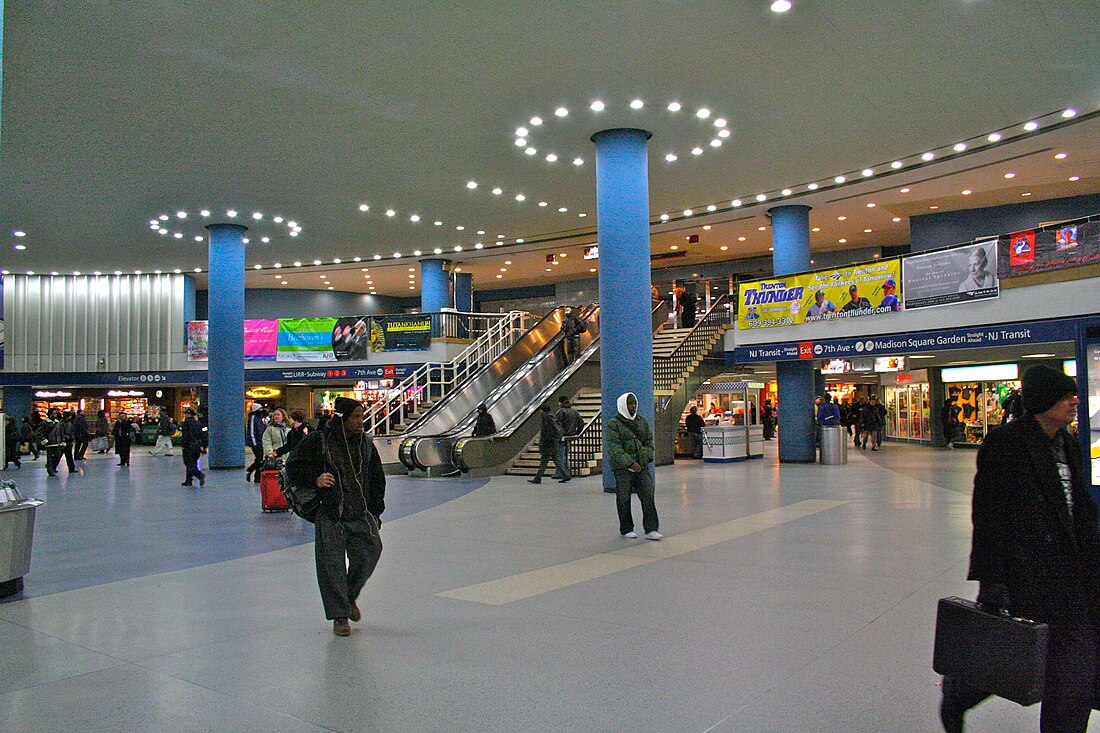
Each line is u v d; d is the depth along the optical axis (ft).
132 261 102.63
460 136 54.60
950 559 26.81
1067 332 48.93
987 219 79.92
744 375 84.74
